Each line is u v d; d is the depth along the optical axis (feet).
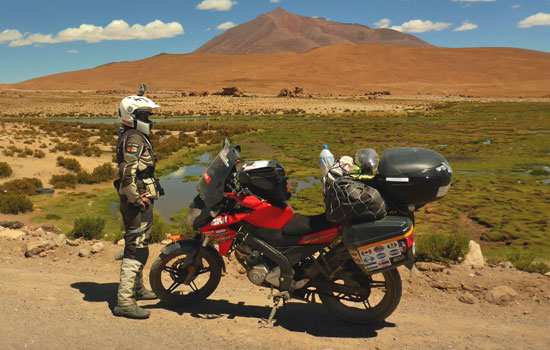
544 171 81.92
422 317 15.65
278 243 14.26
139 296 16.56
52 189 65.10
